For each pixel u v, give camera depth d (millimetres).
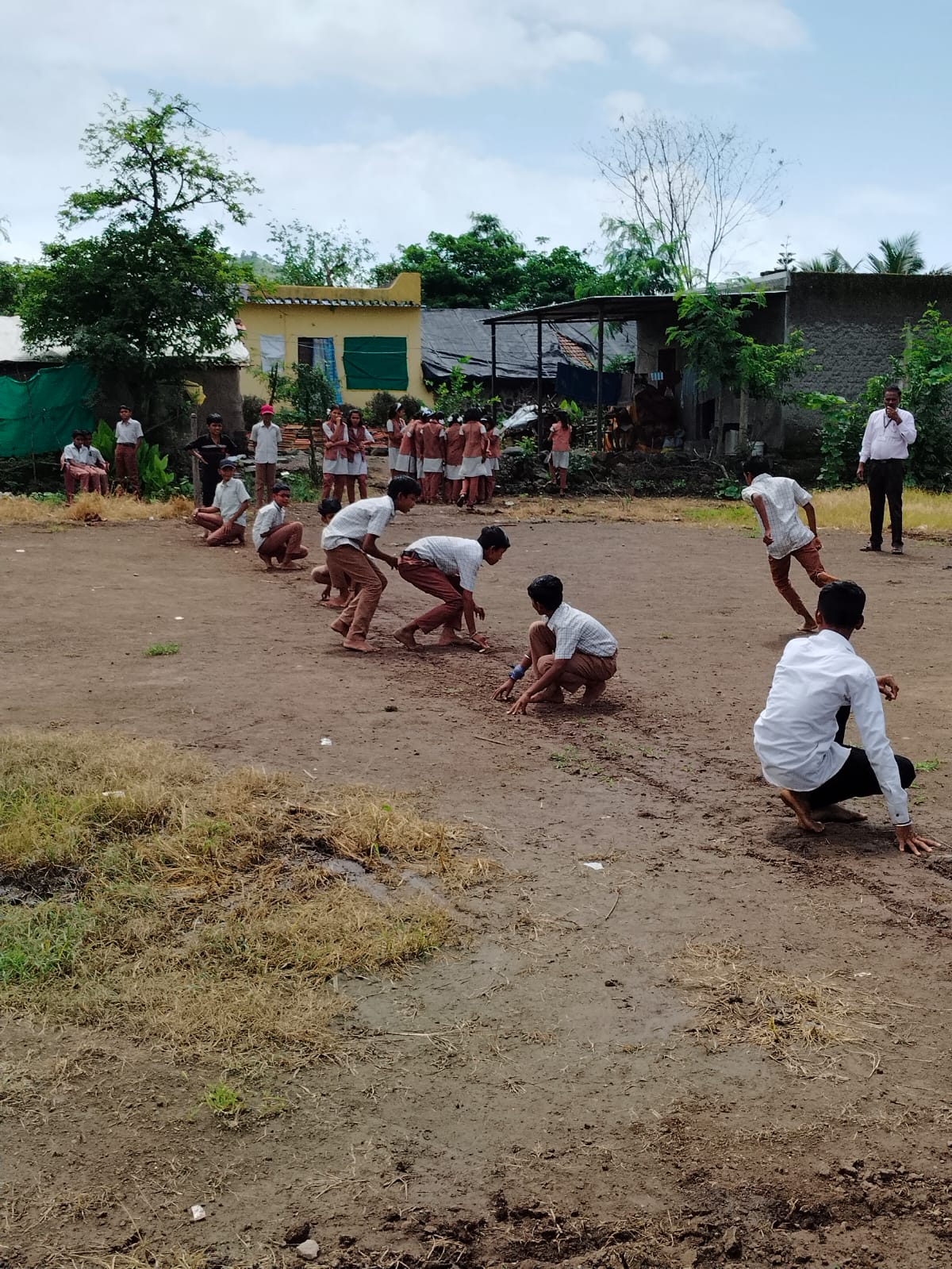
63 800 5270
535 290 43219
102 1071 3486
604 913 4539
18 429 20953
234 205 22016
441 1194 3004
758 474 9820
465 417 20016
